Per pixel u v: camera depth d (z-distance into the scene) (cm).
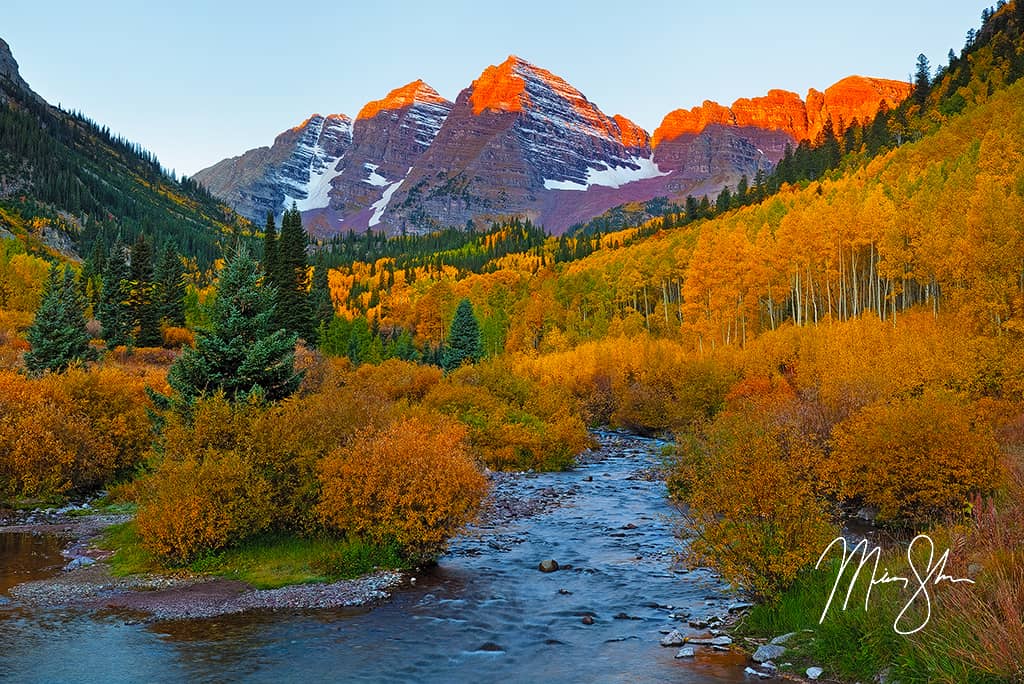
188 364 2545
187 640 1194
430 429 2556
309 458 1905
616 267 14288
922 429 1956
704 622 1256
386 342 13362
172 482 1748
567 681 991
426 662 1088
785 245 9044
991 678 799
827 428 2572
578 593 1501
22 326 6700
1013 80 15638
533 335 12325
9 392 2625
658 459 4025
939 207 7550
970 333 4781
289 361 2655
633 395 5969
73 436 2595
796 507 1210
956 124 12694
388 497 1723
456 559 1836
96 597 1460
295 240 6919
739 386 5494
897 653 933
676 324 11131
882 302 8962
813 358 5912
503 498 2809
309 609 1385
